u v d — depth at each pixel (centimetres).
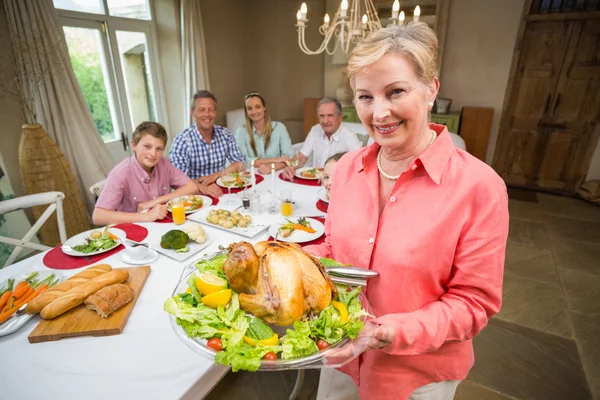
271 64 571
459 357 83
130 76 408
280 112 601
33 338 91
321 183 231
